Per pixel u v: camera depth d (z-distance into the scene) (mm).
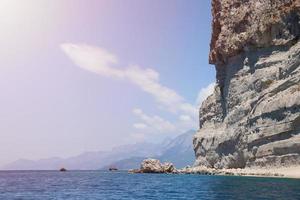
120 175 129375
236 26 108438
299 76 85688
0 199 48250
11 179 114875
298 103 81062
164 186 65562
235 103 104938
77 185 77375
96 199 47219
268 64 95812
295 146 79562
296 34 91625
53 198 49219
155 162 135250
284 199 38406
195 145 120750
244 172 86500
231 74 109375
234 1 112375
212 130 115562
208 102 121562
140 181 83750
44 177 133000
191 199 43000
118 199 46844
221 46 111938
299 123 80562
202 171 107750
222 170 100938
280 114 84688
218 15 119062
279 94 88062
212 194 47000
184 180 77938
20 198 49594
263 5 99812
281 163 82188
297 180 64375
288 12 92750
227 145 104250
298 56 87500
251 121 93250
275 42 95312
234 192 47562
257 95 96688
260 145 88688
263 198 39688
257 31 98625
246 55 104062
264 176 77562
